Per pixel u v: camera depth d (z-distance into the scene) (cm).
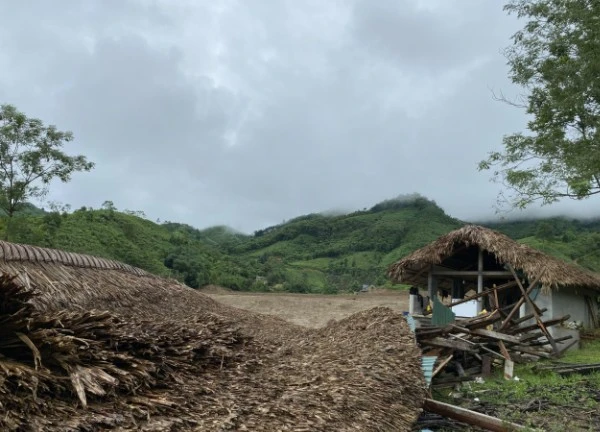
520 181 1598
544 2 1518
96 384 323
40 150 2108
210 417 369
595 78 1452
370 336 822
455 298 1712
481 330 1076
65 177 2173
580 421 726
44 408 293
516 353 1136
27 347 339
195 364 467
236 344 603
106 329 404
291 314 2308
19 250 619
